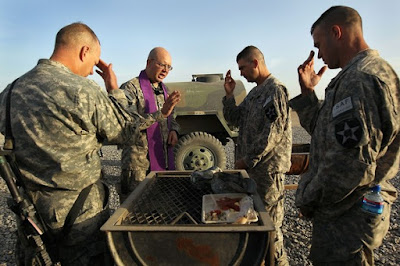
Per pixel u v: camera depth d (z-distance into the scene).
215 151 5.28
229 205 1.38
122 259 1.19
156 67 2.67
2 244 3.00
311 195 1.48
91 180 1.54
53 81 1.42
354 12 1.52
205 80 6.85
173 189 1.72
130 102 2.39
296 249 2.86
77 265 1.51
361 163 1.27
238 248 1.15
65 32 1.58
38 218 1.42
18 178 1.42
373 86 1.28
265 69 2.54
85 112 1.43
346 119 1.29
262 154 2.23
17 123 1.41
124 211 1.35
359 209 1.41
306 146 4.15
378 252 2.76
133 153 2.62
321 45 1.62
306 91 1.89
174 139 2.81
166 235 1.17
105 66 2.05
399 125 1.31
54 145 1.41
